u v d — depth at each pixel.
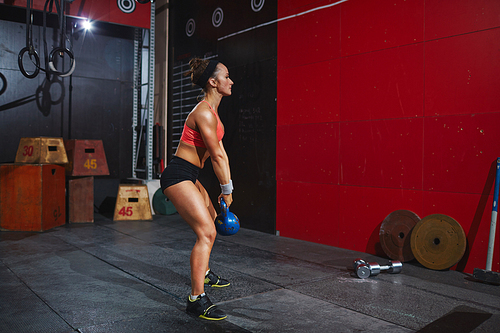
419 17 3.46
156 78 6.87
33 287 2.69
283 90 4.64
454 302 2.48
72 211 5.32
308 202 4.37
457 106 3.23
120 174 6.74
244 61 5.15
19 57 4.81
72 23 6.17
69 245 4.02
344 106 4.04
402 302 2.47
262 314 2.26
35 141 4.85
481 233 3.10
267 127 4.84
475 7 3.12
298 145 4.47
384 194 3.71
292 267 3.29
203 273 2.24
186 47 6.22
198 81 2.37
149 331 2.01
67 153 5.45
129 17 6.18
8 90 5.80
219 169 2.31
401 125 3.59
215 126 2.26
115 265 3.28
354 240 3.95
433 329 2.07
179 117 6.41
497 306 2.42
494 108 3.03
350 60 3.98
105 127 6.59
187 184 2.27
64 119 6.25
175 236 4.52
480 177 3.11
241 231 4.95
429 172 3.41
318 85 4.26
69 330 2.01
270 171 4.80
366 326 2.10
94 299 2.47
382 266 3.05
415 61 3.49
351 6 3.96
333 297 2.55
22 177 4.70
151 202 6.20
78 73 6.34
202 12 5.88
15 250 3.78
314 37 4.29
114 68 6.65
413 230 3.37
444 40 3.30
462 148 3.21
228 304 2.41
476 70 3.12
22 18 5.90
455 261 3.11
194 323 2.12
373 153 3.79
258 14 4.94
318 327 2.08
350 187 3.99
